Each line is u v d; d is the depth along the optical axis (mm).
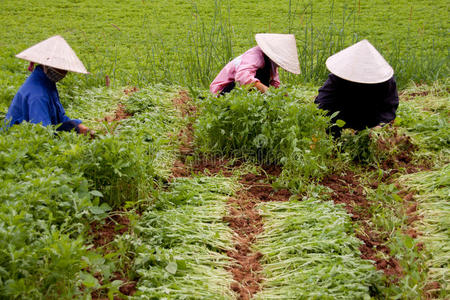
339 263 3143
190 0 15852
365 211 4012
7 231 2709
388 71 4828
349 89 5031
